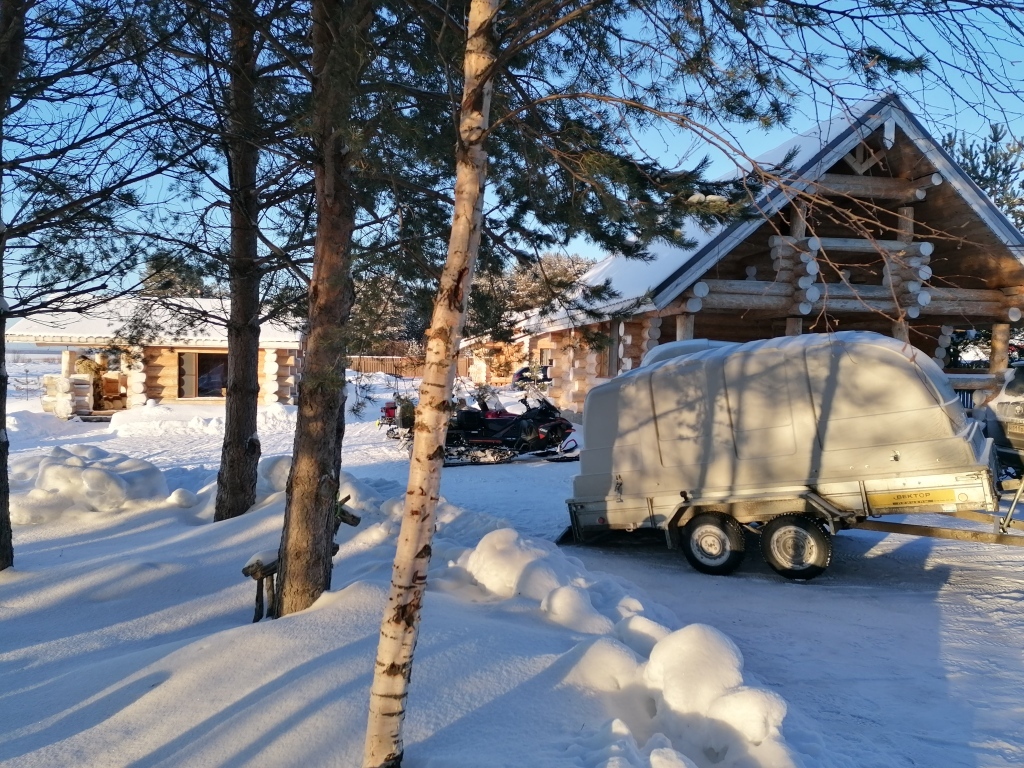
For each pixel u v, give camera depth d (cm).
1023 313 1733
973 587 716
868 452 746
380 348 577
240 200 768
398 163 590
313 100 525
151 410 2288
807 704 455
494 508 1145
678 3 412
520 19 345
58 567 707
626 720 371
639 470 849
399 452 1734
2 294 675
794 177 408
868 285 1598
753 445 794
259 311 937
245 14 571
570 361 2039
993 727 418
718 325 1859
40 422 2255
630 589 636
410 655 316
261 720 354
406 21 545
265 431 2169
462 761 315
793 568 762
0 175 650
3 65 575
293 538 543
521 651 435
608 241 591
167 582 672
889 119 1410
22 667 484
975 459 709
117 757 335
